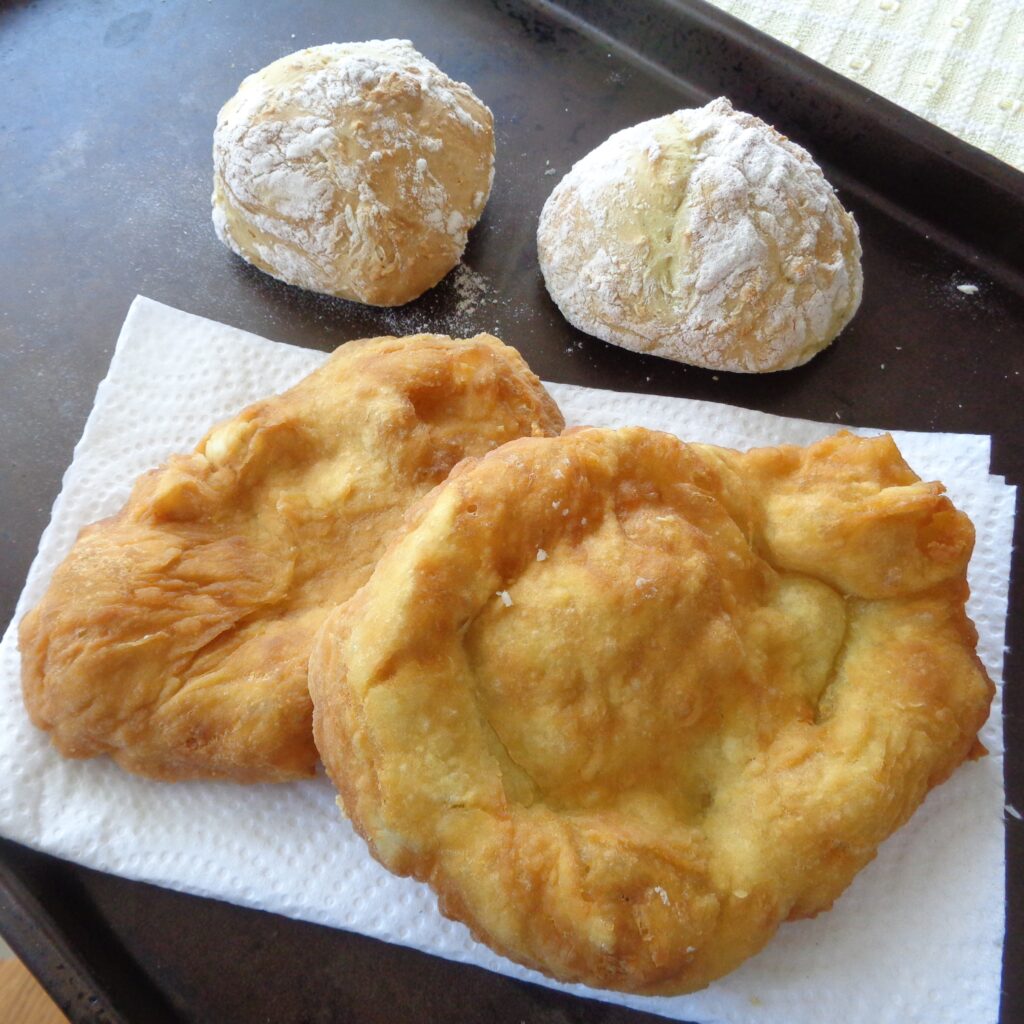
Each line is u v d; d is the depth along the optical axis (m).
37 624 0.24
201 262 0.32
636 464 0.23
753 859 0.21
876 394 0.30
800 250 0.28
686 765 0.22
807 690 0.23
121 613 0.23
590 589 0.21
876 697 0.22
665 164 0.29
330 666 0.21
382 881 0.23
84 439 0.28
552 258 0.30
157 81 0.35
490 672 0.21
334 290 0.30
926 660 0.23
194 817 0.24
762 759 0.22
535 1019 0.23
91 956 0.24
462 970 0.24
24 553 0.28
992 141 0.33
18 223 0.32
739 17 0.36
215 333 0.30
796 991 0.22
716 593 0.22
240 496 0.25
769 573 0.23
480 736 0.21
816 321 0.29
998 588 0.27
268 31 0.36
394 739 0.20
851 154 0.33
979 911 0.23
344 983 0.24
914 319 0.31
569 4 0.35
